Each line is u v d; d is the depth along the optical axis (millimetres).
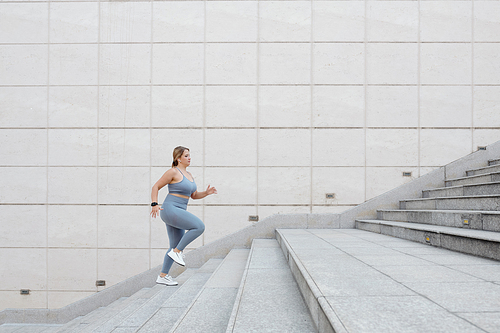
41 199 5598
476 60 5730
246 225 5660
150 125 5727
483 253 2641
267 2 5852
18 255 5535
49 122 5691
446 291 1667
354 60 5797
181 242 3719
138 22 5809
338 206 5691
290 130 5758
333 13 5836
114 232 5582
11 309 5445
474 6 5754
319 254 2867
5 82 5719
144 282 5492
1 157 5637
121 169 5664
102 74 5750
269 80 5797
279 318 1849
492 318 1266
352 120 5762
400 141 5727
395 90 5766
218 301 2570
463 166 5641
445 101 5727
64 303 5480
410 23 5785
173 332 1963
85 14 5797
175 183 3705
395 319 1273
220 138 5742
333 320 1273
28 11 5773
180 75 5781
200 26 5820
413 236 3754
